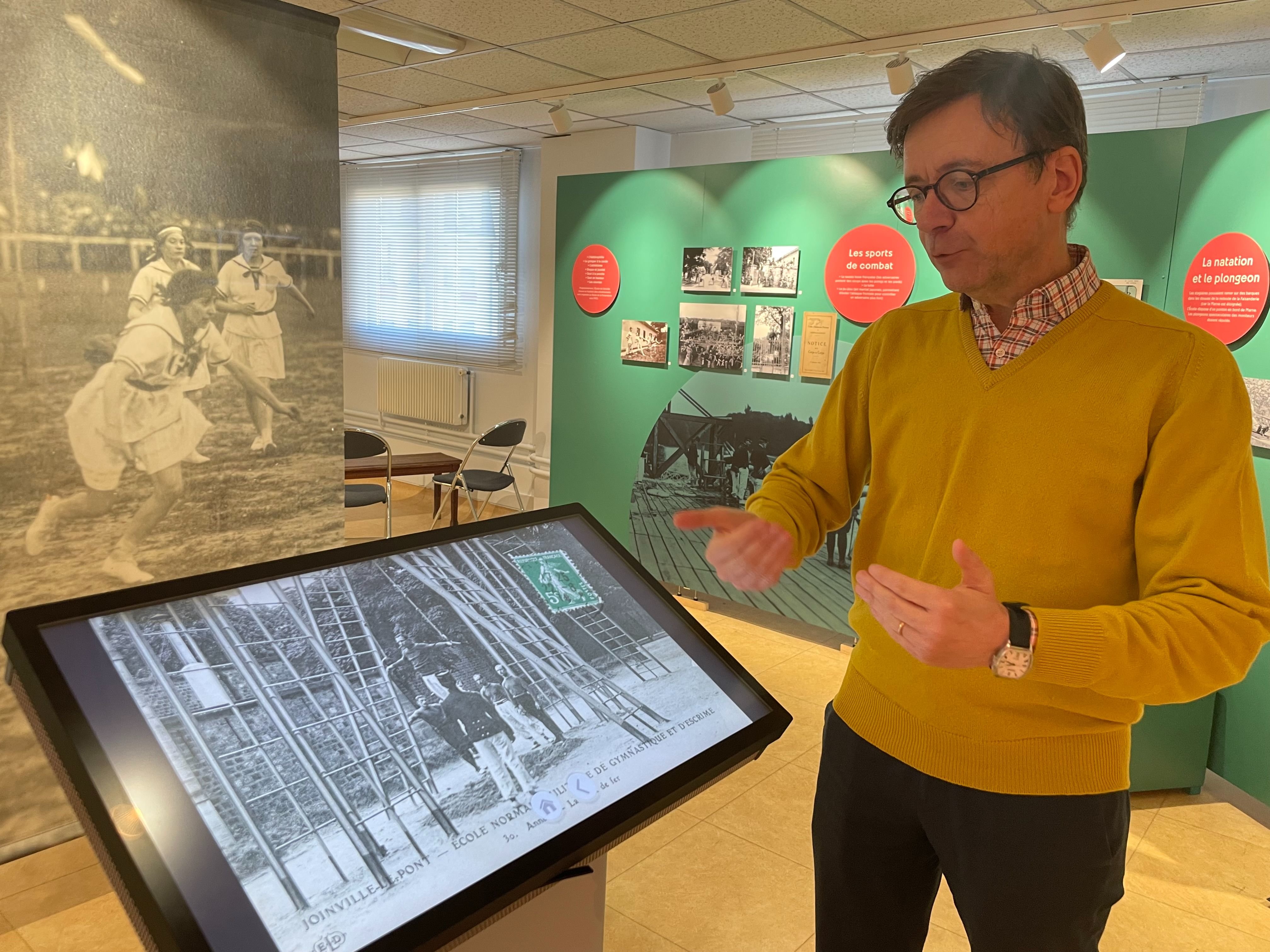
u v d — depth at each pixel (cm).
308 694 79
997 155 106
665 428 473
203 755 70
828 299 408
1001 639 89
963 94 106
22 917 220
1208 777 322
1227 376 106
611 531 507
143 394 208
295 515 241
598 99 466
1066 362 113
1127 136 321
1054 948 117
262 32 216
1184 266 309
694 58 386
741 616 476
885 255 388
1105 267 333
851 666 138
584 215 494
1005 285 113
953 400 122
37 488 195
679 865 254
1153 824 288
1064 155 107
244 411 226
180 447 216
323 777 73
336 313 242
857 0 302
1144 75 385
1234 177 287
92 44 190
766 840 268
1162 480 106
